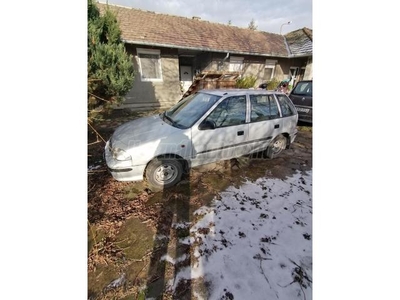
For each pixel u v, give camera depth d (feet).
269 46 37.40
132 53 25.08
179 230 6.43
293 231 6.63
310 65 35.99
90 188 8.35
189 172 9.97
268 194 8.72
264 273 5.10
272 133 11.18
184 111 9.66
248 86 29.84
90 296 4.42
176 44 26.68
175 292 4.55
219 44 30.96
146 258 5.39
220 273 5.03
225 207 7.67
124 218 6.85
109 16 16.94
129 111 25.32
